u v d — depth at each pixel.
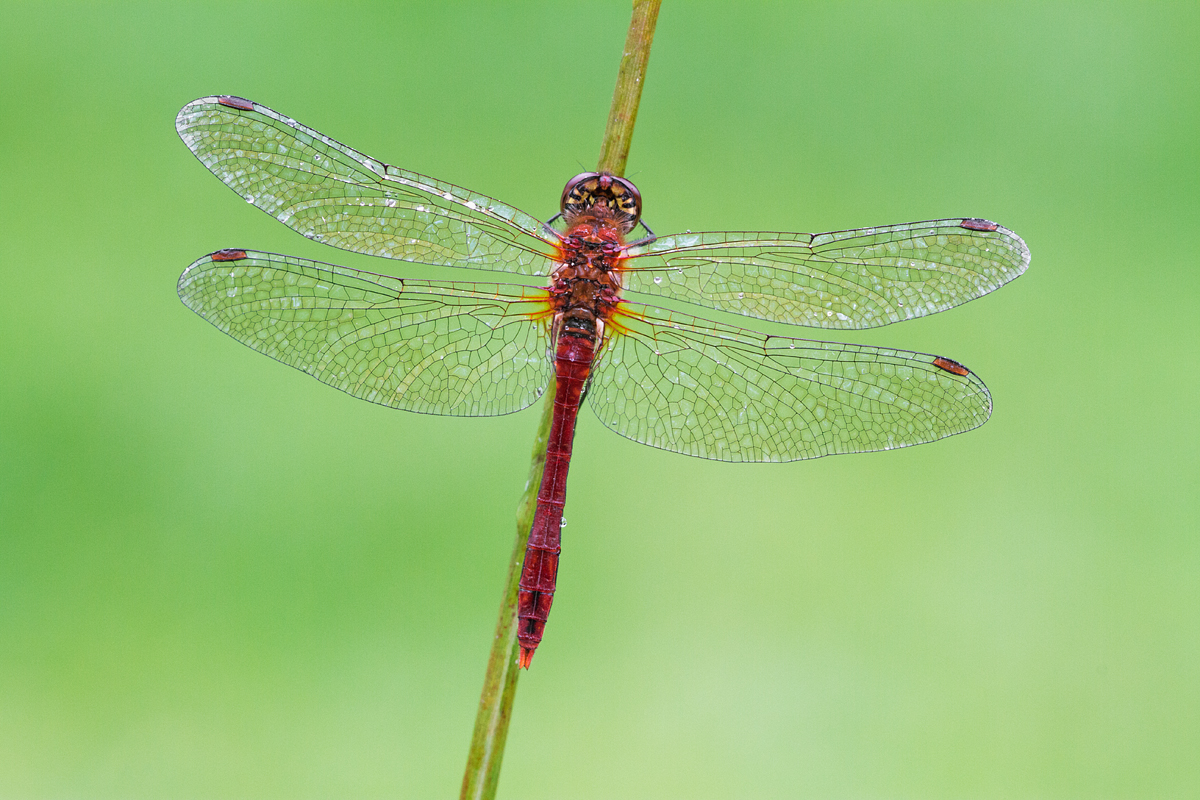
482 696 0.62
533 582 0.62
